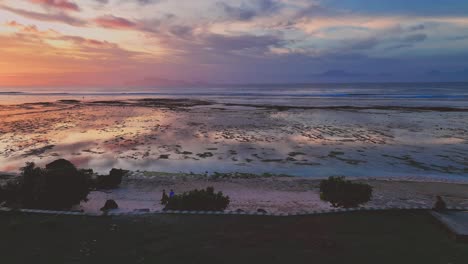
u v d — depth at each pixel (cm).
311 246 780
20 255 730
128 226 908
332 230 888
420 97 8175
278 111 5069
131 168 1928
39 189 1167
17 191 1199
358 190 1191
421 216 993
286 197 1419
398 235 853
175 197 1193
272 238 828
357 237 839
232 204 1298
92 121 3891
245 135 2964
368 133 3059
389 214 1012
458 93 9950
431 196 1437
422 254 743
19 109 5409
